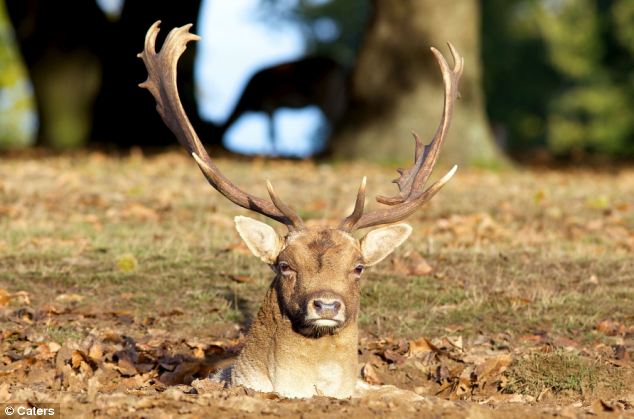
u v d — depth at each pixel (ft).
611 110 195.42
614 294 41.83
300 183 69.62
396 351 35.86
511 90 205.16
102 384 31.71
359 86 89.61
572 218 56.54
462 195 64.59
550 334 37.47
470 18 88.94
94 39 113.91
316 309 24.97
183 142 29.96
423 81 88.28
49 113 113.09
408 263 45.62
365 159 88.17
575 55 203.92
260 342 27.35
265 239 27.07
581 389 32.55
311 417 23.53
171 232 51.49
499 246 49.49
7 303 39.65
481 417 23.98
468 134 87.71
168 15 101.50
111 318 38.86
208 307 40.09
